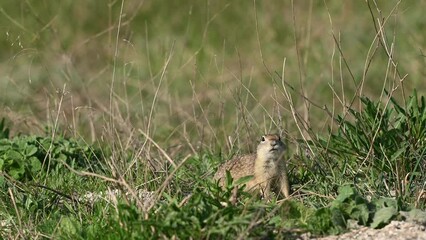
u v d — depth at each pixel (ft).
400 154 51.11
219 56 95.61
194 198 43.16
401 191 48.39
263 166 51.85
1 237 45.98
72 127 65.16
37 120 70.59
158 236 41.60
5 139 59.88
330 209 44.39
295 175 53.88
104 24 103.76
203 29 102.58
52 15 105.09
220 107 69.82
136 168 53.26
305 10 100.83
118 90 80.38
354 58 89.86
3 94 80.18
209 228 41.27
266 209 45.75
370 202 45.60
